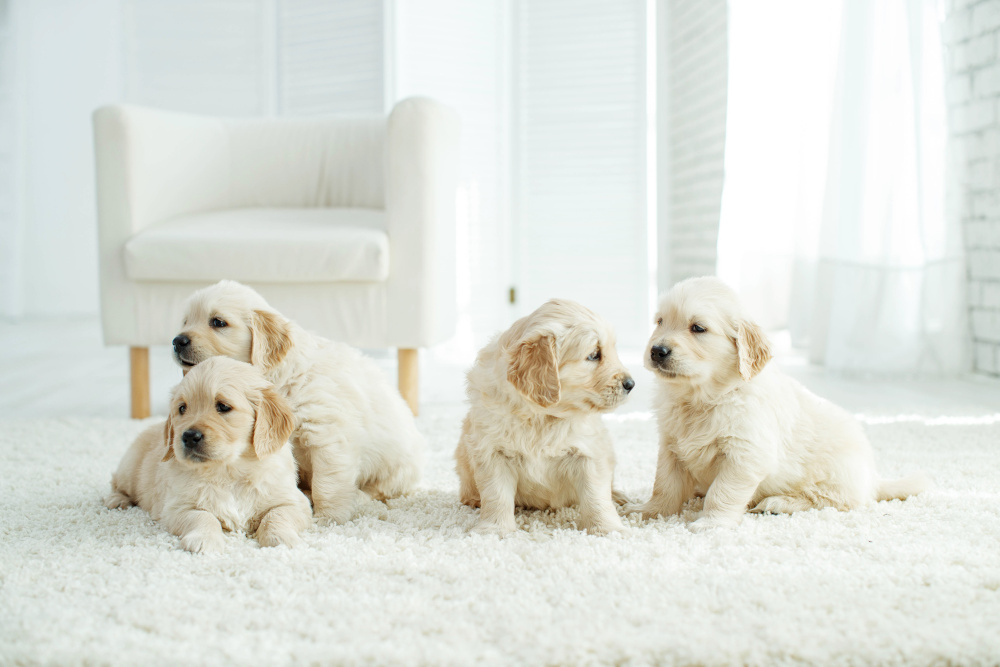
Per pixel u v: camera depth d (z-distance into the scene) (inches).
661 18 176.7
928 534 54.3
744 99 145.1
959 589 44.2
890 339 132.3
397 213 102.7
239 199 133.4
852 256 132.2
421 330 103.9
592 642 38.2
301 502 59.4
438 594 44.5
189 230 103.0
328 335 103.8
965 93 128.4
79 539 55.4
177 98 200.8
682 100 171.2
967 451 80.1
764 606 42.4
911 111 128.5
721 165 150.3
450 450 86.1
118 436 91.5
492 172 183.0
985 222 127.6
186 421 54.9
